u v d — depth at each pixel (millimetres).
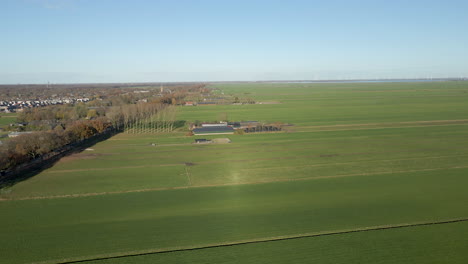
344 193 69750
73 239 50594
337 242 49188
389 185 74625
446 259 44500
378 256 45312
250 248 47781
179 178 81312
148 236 51344
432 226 54031
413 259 44531
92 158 101875
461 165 90375
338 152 107812
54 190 72875
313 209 61312
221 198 67438
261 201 65688
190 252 46812
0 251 47281
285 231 52688
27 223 56156
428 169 87000
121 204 64562
